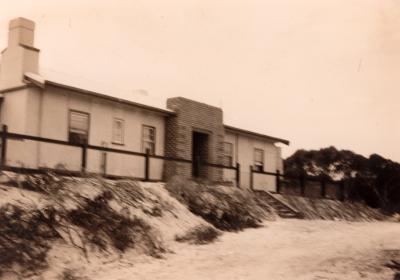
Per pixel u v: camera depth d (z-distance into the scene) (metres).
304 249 12.76
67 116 18.72
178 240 12.95
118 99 20.08
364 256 11.70
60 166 14.05
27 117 17.50
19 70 18.20
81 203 11.88
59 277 9.36
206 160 23.61
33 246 9.81
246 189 20.88
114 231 11.50
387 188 38.75
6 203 10.43
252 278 9.58
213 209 16.38
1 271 9.02
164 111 21.88
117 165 20.20
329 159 43.94
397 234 16.61
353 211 26.64
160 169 22.11
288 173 46.16
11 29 19.03
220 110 24.80
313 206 23.78
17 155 17.45
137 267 10.35
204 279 9.48
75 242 10.53
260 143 29.16
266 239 14.35
